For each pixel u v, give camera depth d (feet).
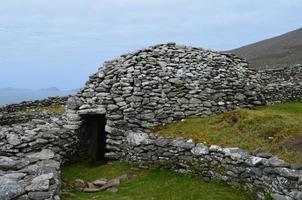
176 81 59.88
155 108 58.29
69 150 56.85
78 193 45.19
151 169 51.08
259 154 41.01
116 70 61.41
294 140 43.50
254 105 64.28
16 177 39.40
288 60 219.82
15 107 99.04
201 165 46.39
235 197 40.73
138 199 42.16
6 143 50.96
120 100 58.95
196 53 65.46
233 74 64.64
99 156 63.57
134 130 57.67
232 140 47.57
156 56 62.85
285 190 36.04
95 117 63.26
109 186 46.68
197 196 41.65
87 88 61.41
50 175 39.81
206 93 60.49
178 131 53.93
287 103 71.36
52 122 59.98
